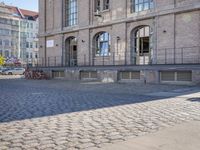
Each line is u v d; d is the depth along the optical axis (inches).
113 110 381.1
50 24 1502.2
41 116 336.5
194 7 865.5
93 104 441.1
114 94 603.8
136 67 960.9
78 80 1185.4
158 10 967.0
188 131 261.0
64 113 357.1
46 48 1530.5
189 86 790.5
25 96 562.9
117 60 1123.9
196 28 872.3
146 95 580.1
